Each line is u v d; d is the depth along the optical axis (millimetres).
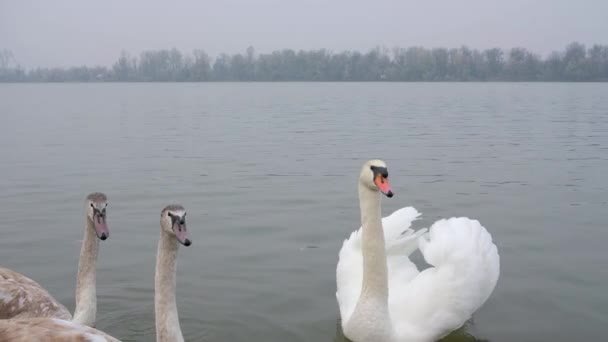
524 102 60531
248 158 23141
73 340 5762
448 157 23109
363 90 101188
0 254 11898
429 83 157750
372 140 28516
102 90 115188
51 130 33688
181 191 17250
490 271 8953
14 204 15766
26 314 8609
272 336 8672
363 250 8227
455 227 9305
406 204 15703
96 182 18547
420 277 9086
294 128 34719
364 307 8172
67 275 10922
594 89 97250
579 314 9211
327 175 19578
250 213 14836
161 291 7230
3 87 148875
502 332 8758
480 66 145125
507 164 21500
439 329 8500
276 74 167375
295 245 12406
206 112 49031
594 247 12117
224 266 11234
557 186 17734
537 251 11922
